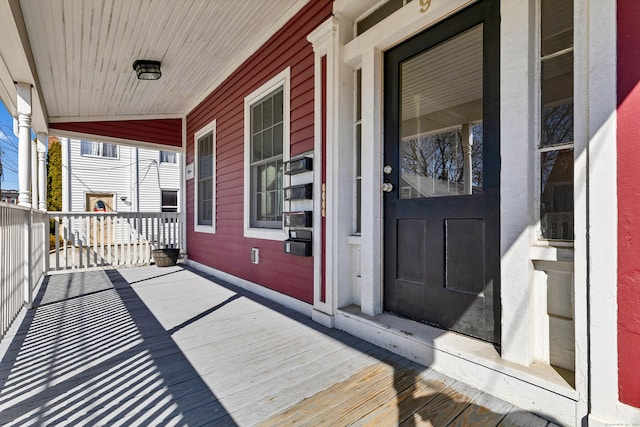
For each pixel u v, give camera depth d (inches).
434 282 93.0
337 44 113.3
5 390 72.6
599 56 56.0
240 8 132.6
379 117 106.0
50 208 453.4
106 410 65.4
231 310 134.5
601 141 55.7
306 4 130.8
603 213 55.6
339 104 113.2
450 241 89.5
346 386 74.5
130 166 486.9
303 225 126.6
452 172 92.7
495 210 79.8
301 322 118.7
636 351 52.4
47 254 223.6
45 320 121.6
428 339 83.7
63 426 60.2
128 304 143.9
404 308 101.3
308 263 128.8
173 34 146.2
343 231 113.7
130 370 82.1
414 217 98.4
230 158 193.6
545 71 69.7
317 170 121.2
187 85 209.5
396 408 66.2
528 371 66.2
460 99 94.5
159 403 67.9
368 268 104.9
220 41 157.6
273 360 87.8
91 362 86.5
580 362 58.4
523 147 69.5
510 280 71.0
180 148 271.4
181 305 142.3
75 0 114.7
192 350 94.3
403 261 101.7
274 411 65.4
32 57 142.3
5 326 101.3
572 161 65.9
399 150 103.4
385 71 106.5
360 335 102.4
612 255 54.6
